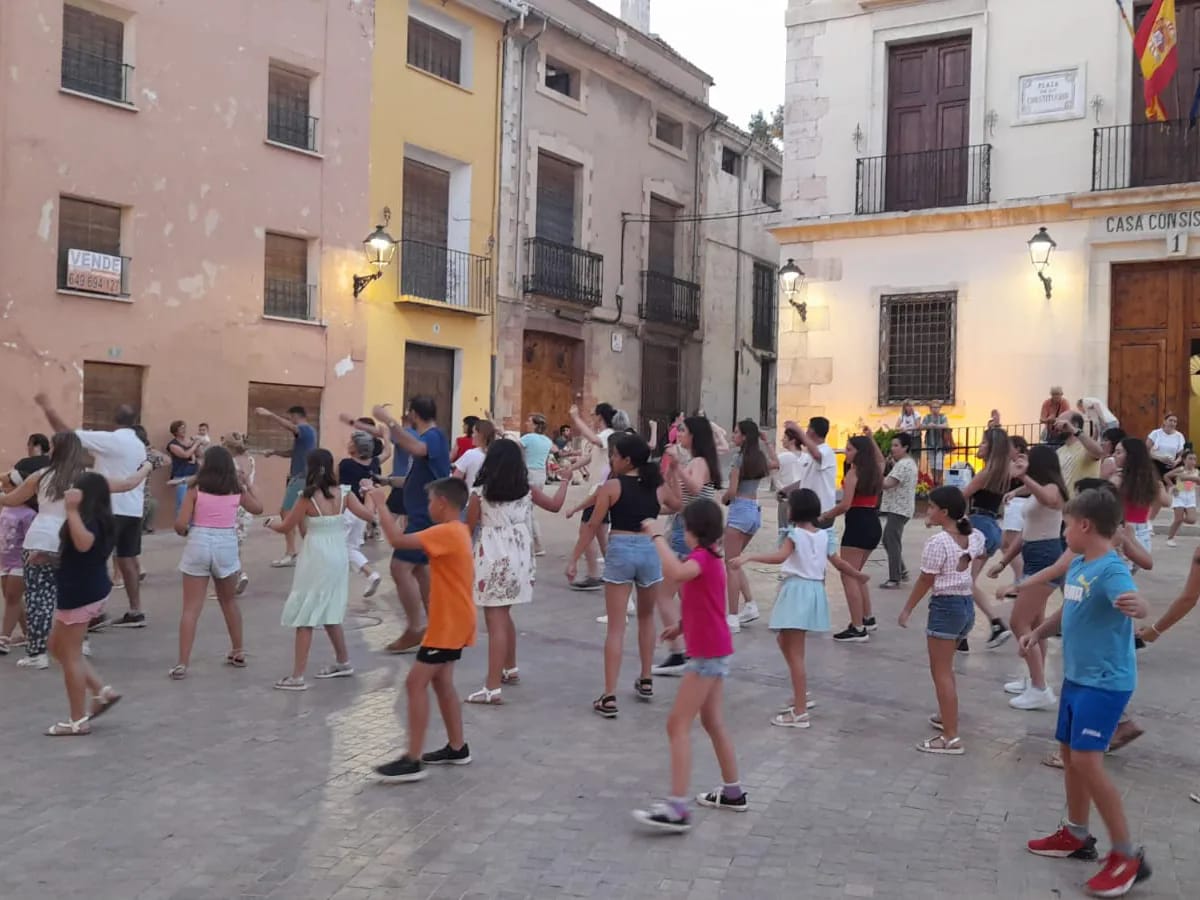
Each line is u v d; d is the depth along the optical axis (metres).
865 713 7.34
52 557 8.25
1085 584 4.75
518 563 7.41
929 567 6.45
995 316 19.11
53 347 15.45
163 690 7.64
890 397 20.05
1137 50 17.20
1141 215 17.98
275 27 18.48
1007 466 9.22
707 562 5.33
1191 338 18.02
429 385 22.00
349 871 4.71
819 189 20.62
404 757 5.86
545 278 24.16
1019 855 5.00
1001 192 19.08
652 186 27.69
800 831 5.25
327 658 8.62
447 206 22.50
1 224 14.82
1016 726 7.08
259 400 18.50
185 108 17.11
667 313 28.05
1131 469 7.87
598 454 11.70
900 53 20.23
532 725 6.95
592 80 25.67
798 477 10.96
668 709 7.39
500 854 4.93
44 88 15.27
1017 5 18.94
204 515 8.05
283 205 18.70
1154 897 4.55
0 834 5.08
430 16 21.73
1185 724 7.18
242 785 5.77
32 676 8.02
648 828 5.21
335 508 7.90
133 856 4.84
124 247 16.45
